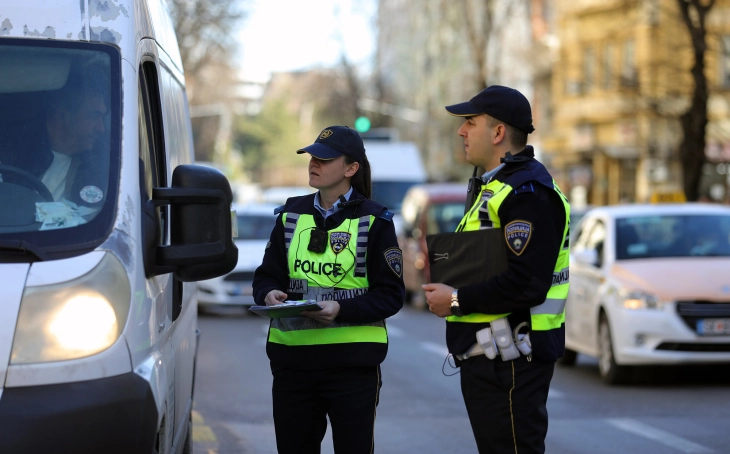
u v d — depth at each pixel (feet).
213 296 70.59
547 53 169.17
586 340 44.65
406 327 65.46
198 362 48.49
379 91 203.41
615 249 44.29
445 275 17.07
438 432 32.32
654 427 32.91
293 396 18.45
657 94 92.99
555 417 34.81
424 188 88.12
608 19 141.59
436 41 210.59
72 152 15.66
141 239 15.38
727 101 113.80
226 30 130.11
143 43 17.62
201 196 16.03
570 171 164.66
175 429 20.24
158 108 19.04
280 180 371.56
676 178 140.26
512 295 16.33
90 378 14.15
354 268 18.17
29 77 16.07
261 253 72.69
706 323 39.81
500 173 16.97
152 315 15.80
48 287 14.29
